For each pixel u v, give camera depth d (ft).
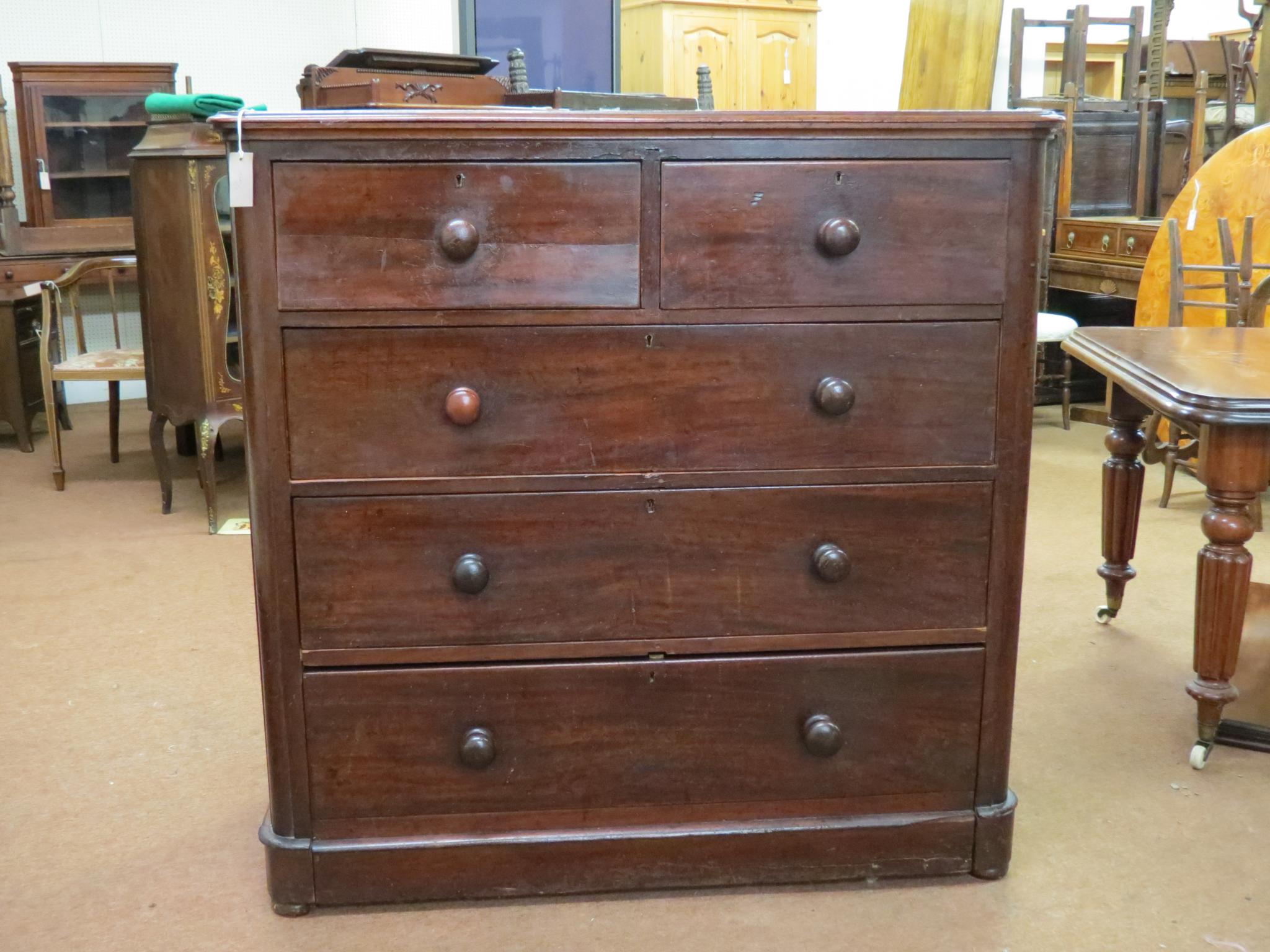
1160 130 18.60
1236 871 6.82
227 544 13.05
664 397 5.96
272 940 6.22
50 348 14.89
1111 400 10.15
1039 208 5.91
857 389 6.02
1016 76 18.37
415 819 6.40
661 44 22.47
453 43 21.21
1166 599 11.14
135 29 19.40
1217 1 26.27
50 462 16.55
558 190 5.70
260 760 8.19
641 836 6.45
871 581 6.26
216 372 13.16
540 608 6.17
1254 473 7.54
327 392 5.84
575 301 5.81
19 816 7.45
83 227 18.30
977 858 6.66
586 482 6.03
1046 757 8.18
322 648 6.13
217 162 12.76
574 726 6.32
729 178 5.74
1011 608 6.36
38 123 17.78
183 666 9.75
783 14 23.22
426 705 6.24
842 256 5.83
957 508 6.21
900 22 21.75
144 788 7.80
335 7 20.43
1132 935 6.24
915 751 6.52
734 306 5.88
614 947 6.14
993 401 6.10
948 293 5.94
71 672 9.64
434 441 5.93
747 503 6.12
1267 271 13.88
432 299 5.76
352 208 5.65
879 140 5.76
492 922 6.36
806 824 6.52
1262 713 8.50
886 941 6.18
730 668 6.31
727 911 6.45
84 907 6.50
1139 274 16.53
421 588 6.09
